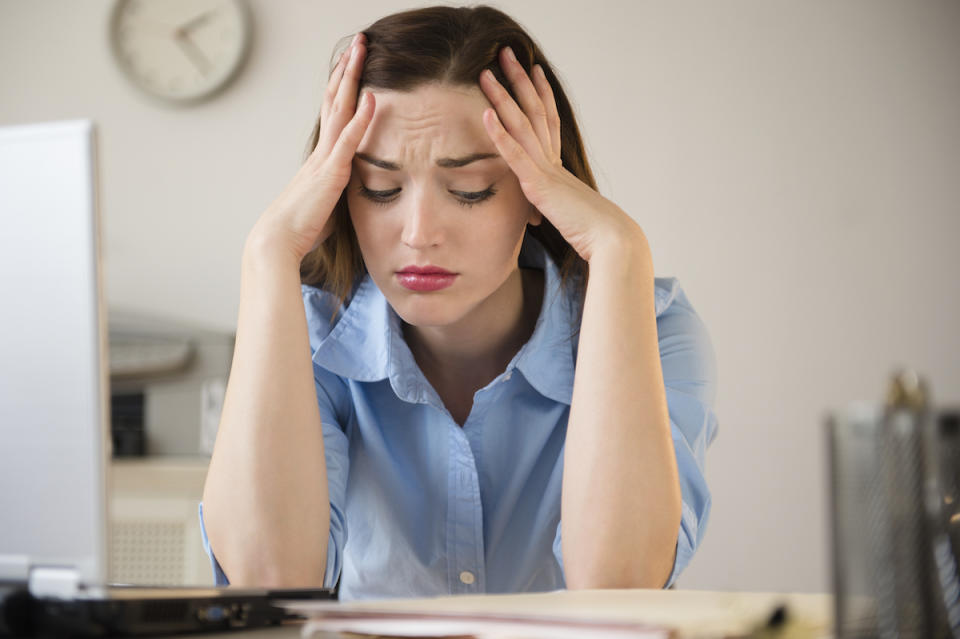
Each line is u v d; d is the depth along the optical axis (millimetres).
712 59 3193
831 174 3148
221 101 3297
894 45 3152
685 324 1392
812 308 3125
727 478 3102
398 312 1225
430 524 1359
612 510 1020
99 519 749
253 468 1049
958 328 3086
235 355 1129
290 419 1075
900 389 509
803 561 3055
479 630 627
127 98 3338
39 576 756
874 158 3139
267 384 1084
